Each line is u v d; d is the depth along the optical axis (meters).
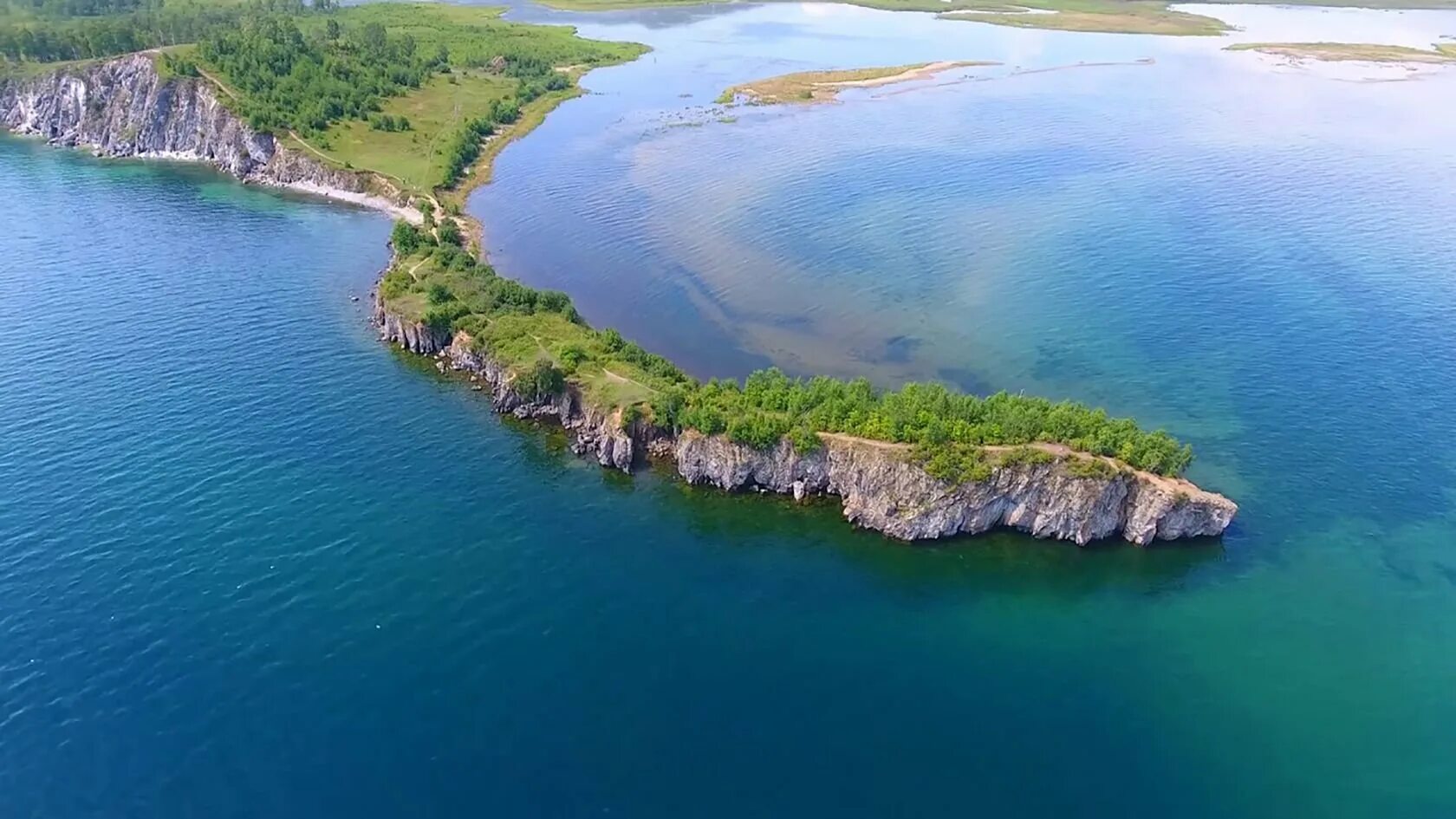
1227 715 89.19
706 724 86.19
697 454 119.44
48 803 76.94
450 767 80.94
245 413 132.75
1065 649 96.56
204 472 118.69
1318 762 84.50
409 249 184.75
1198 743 86.19
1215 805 80.19
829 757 83.31
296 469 120.25
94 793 77.81
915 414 116.62
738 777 81.19
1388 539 112.00
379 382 142.75
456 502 115.44
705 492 119.12
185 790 78.19
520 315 152.50
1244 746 85.94
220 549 105.19
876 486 111.88
